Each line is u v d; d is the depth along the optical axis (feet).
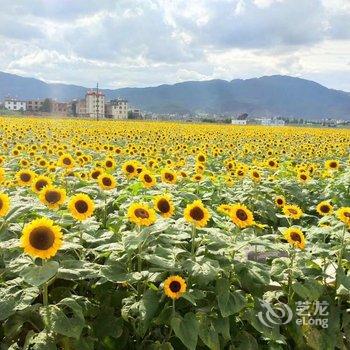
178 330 6.57
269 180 18.53
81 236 8.23
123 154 25.07
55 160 21.95
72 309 6.57
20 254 7.41
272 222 15.30
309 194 17.88
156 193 12.09
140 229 7.81
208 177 17.57
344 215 8.41
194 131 65.98
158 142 42.73
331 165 21.98
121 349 7.16
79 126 66.28
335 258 8.73
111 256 7.57
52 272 5.82
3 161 17.87
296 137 63.82
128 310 6.91
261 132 72.13
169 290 6.66
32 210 8.52
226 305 6.86
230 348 7.18
